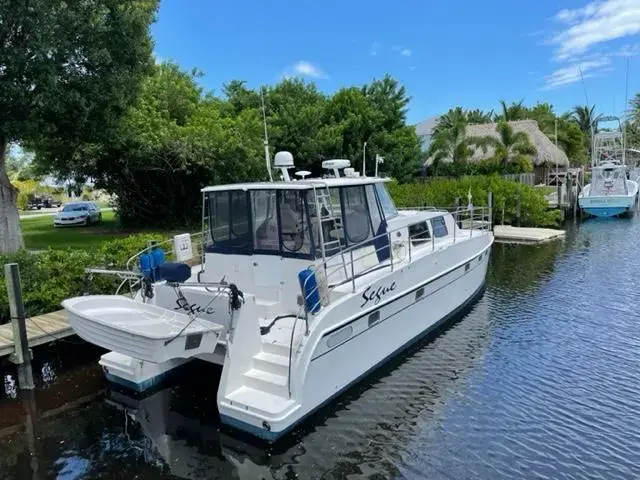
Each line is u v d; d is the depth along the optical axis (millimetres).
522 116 52750
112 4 13078
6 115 12094
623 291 12375
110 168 21609
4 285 8664
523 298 11828
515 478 5238
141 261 6898
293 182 7078
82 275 9664
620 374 7664
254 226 7074
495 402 6840
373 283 7070
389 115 31016
